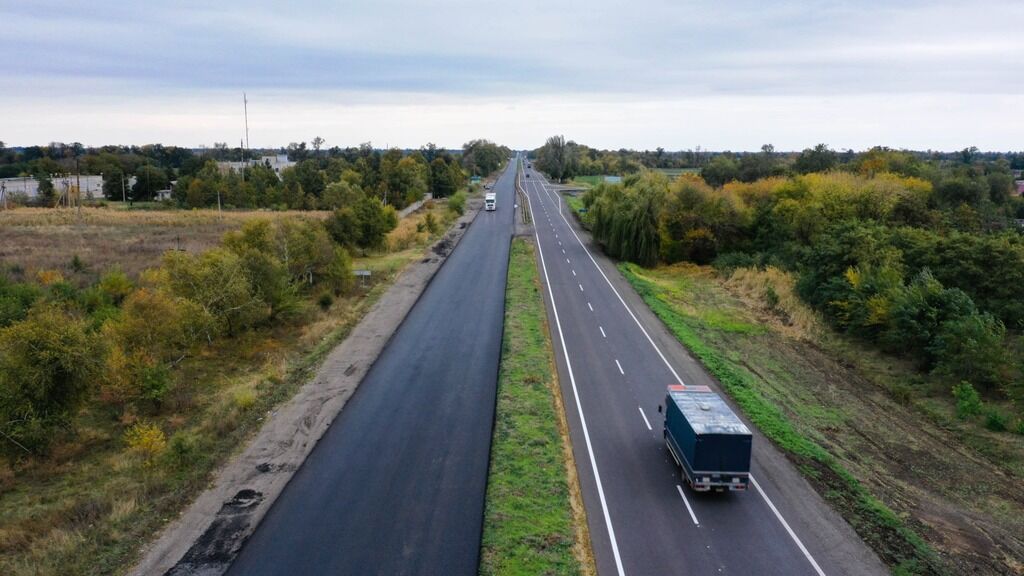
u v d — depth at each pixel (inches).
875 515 869.2
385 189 4320.9
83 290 1750.7
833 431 1196.5
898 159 3909.9
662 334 1669.5
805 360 1609.3
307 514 826.2
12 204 4158.5
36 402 953.5
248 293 1544.0
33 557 730.8
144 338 1202.0
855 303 1765.5
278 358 1428.4
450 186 5423.2
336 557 738.8
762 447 1053.2
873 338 1733.5
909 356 1624.0
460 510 839.7
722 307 2068.2
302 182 4616.1
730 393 1280.8
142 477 919.0
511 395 1205.7
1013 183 4173.2
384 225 2753.4
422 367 1366.9
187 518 815.7
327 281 2050.9
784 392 1364.4
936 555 790.5
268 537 775.7
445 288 2079.2
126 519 808.3
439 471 940.0
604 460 992.2
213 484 898.7
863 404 1347.2
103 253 2410.2
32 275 1984.5
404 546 761.0
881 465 1070.4
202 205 4298.7
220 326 1470.2
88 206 4384.8
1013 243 1818.4
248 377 1325.0
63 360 953.5
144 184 5300.2
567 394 1252.5
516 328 1637.6
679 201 2783.0
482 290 2054.6
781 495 904.9
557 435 1056.8
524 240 3085.6
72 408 1000.9
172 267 1454.2
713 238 2711.6
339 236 2511.1
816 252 2084.2
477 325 1674.5
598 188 3961.6
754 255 2689.5
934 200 3053.6
